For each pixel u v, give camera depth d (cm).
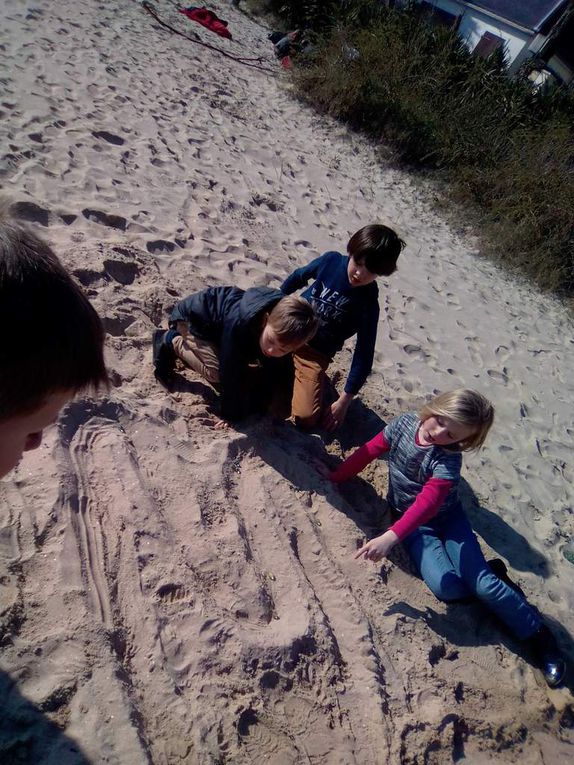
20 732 151
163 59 802
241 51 1058
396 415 380
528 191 843
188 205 484
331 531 266
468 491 353
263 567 233
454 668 238
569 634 284
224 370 271
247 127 742
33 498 204
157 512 224
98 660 171
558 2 1371
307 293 327
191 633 194
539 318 653
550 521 356
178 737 169
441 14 1478
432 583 263
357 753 191
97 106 562
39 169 413
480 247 770
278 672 199
